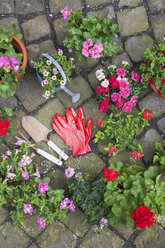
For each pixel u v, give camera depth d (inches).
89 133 99.0
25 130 97.2
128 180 90.3
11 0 96.8
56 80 89.6
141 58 101.2
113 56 100.6
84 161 98.8
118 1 100.9
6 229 93.4
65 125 98.3
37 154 97.3
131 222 87.6
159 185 87.0
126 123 94.2
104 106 90.7
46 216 85.5
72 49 99.3
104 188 91.4
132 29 101.5
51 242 94.0
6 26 96.3
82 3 99.7
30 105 97.9
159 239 96.6
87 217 89.7
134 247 96.3
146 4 101.0
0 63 75.9
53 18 99.0
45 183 82.5
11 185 89.5
